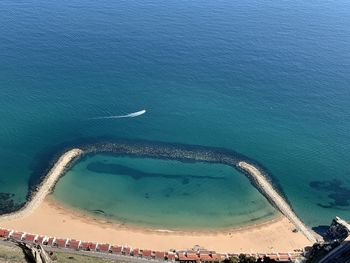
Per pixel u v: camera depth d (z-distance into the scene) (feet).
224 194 570.05
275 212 546.67
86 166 593.42
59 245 455.22
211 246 486.79
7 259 382.01
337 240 467.11
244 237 503.61
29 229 483.51
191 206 545.44
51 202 529.45
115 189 559.79
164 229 506.89
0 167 580.30
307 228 524.11
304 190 588.91
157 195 557.33
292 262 444.96
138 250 463.01
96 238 482.69
